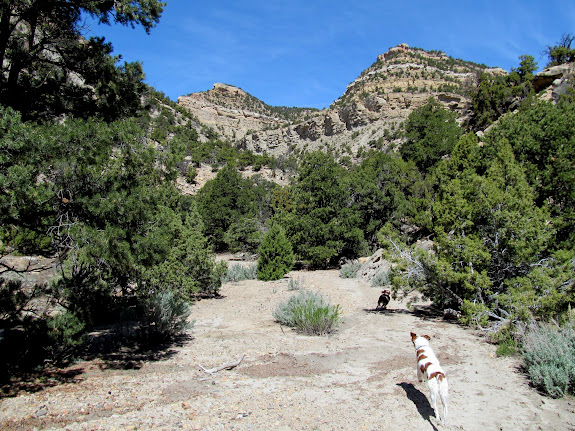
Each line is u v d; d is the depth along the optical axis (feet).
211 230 159.63
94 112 24.18
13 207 14.83
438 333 29.86
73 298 26.25
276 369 21.39
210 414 15.11
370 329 32.19
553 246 38.37
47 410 15.53
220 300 50.62
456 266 33.53
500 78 159.84
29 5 20.12
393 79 496.23
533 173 46.11
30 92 22.07
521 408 16.02
